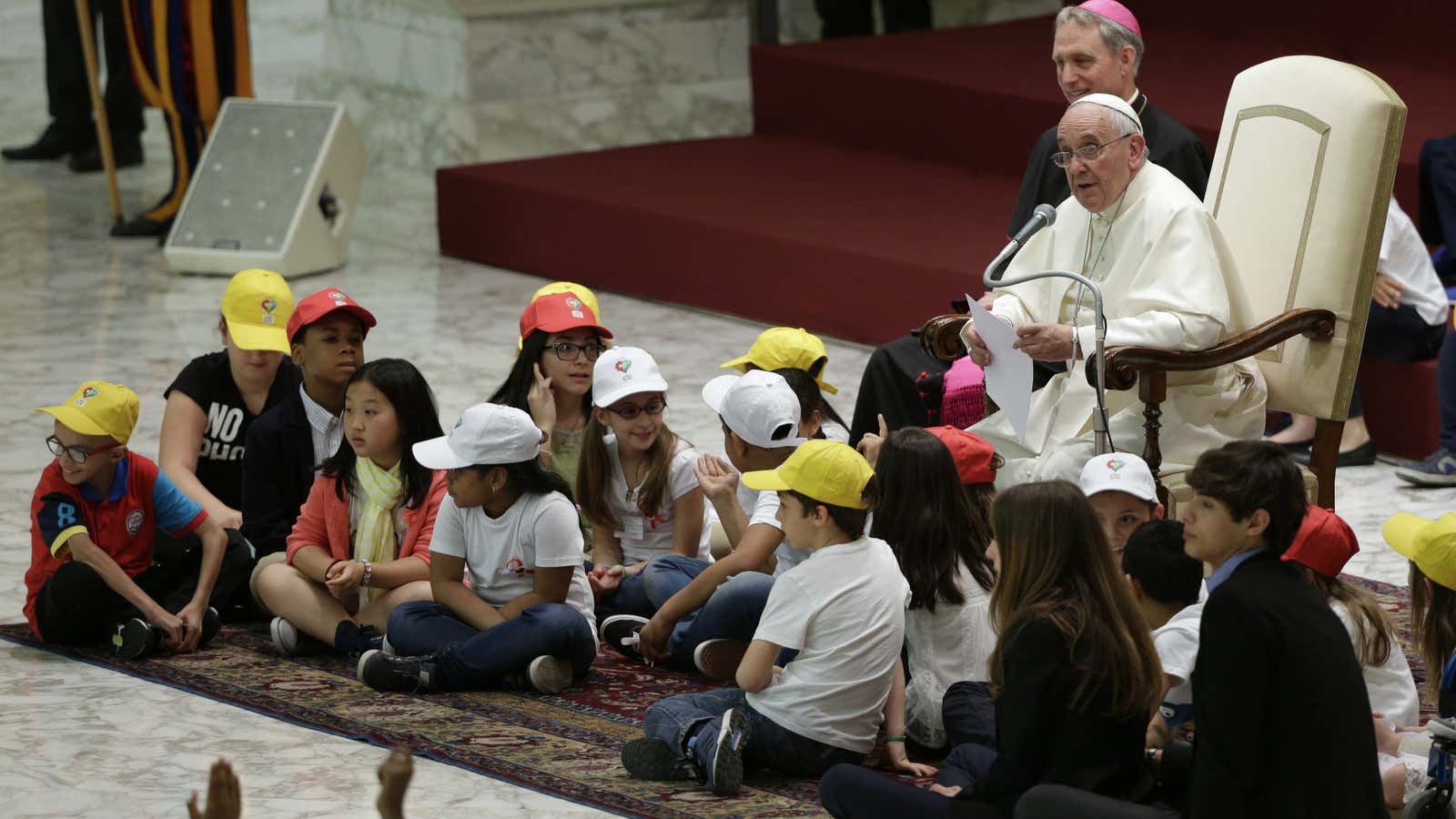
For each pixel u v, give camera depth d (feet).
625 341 109.50
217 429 71.92
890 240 108.37
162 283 122.62
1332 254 64.23
